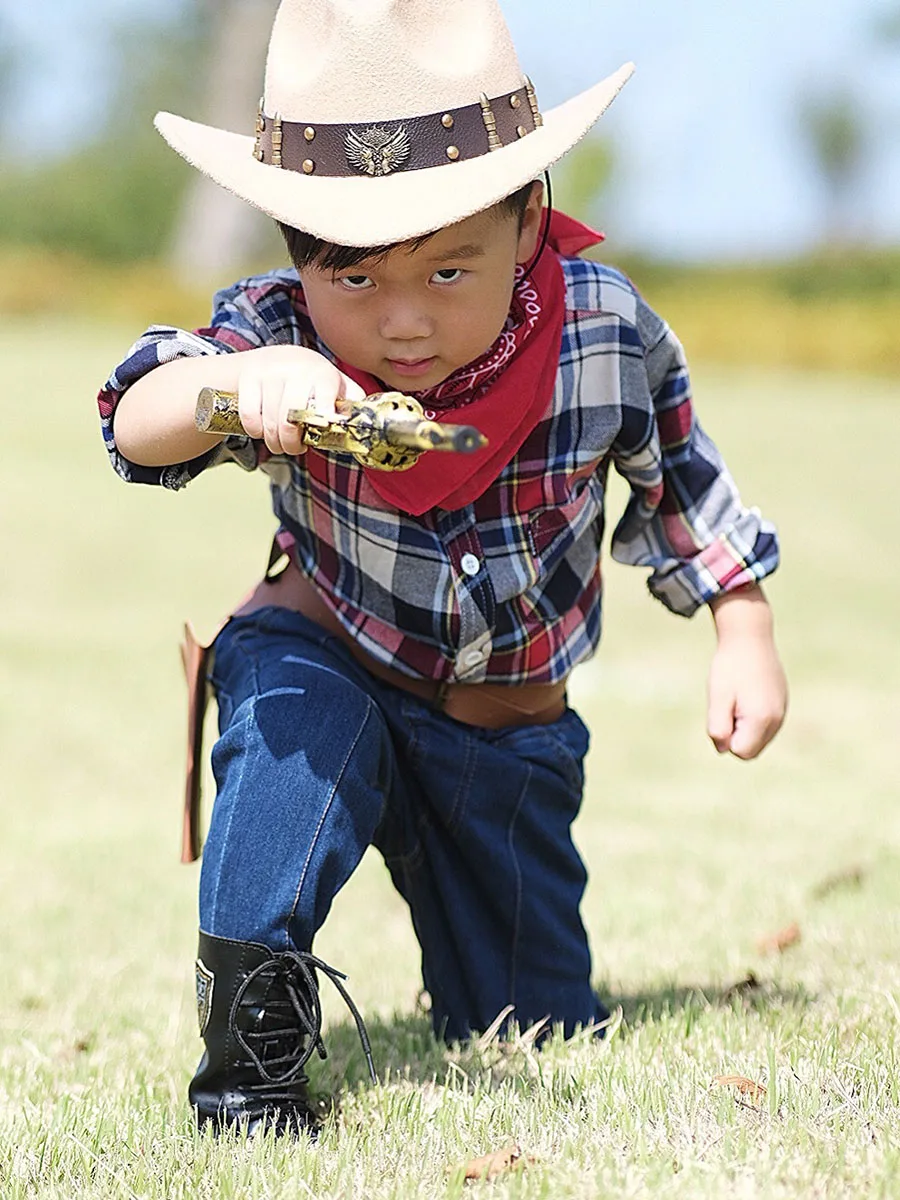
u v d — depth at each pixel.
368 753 5.99
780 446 37.84
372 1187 5.07
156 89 97.44
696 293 72.69
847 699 17.28
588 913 9.66
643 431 6.49
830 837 11.67
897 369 63.25
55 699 16.80
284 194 5.52
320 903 5.79
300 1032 5.79
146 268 76.00
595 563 6.70
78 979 8.47
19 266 66.31
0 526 26.75
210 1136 5.52
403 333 5.55
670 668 18.97
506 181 5.44
